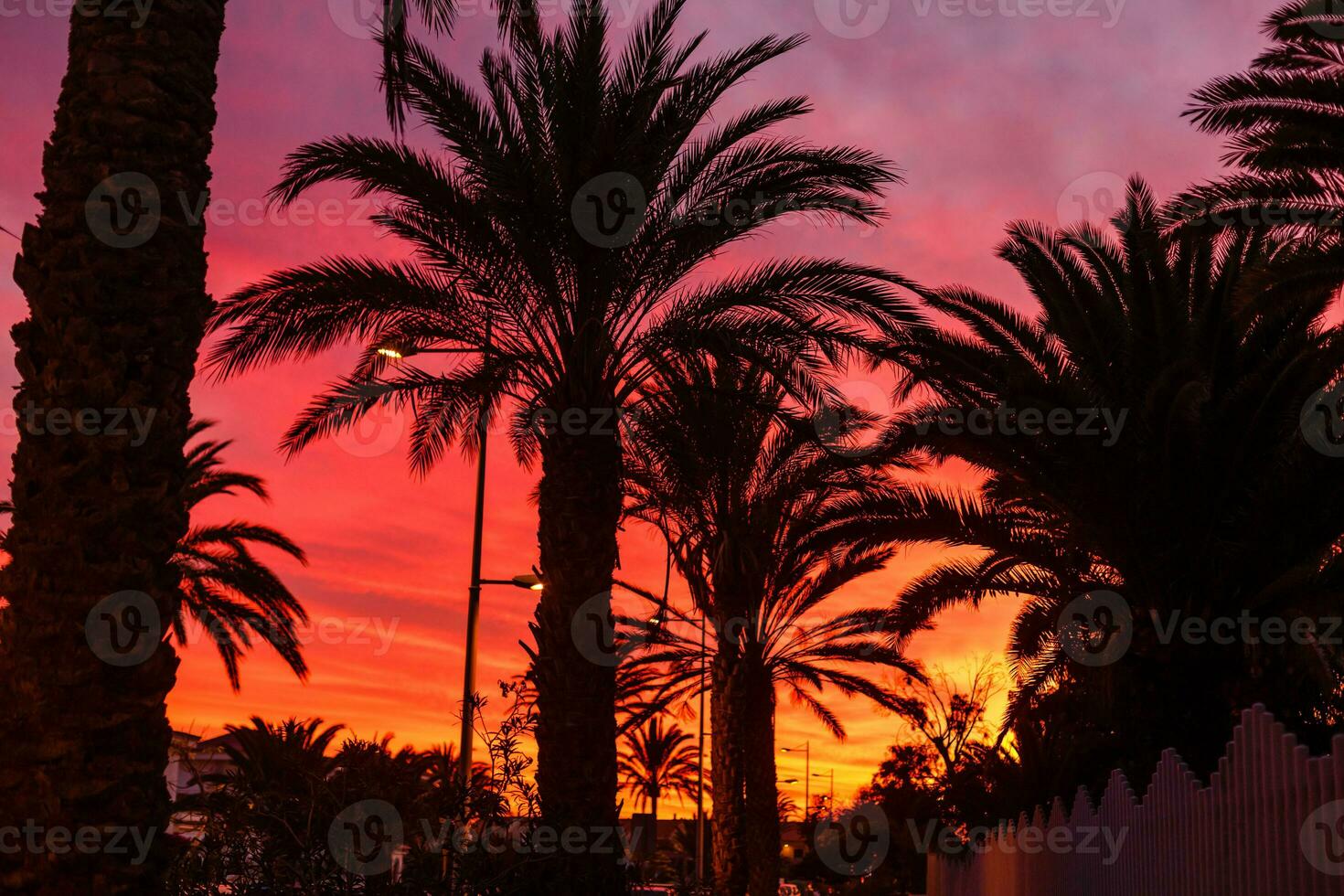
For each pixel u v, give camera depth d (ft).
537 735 43.04
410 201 43.65
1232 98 49.49
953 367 52.06
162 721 20.70
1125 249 51.67
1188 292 54.03
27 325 21.38
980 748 135.54
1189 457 47.55
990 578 58.85
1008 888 62.54
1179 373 46.70
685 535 83.56
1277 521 46.93
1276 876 27.17
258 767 34.47
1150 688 49.90
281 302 43.65
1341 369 48.75
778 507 79.56
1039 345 57.57
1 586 20.59
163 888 20.52
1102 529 50.85
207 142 23.21
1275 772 27.58
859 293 46.39
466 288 45.70
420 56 43.52
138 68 22.27
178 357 21.76
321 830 31.40
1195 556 49.52
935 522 56.54
